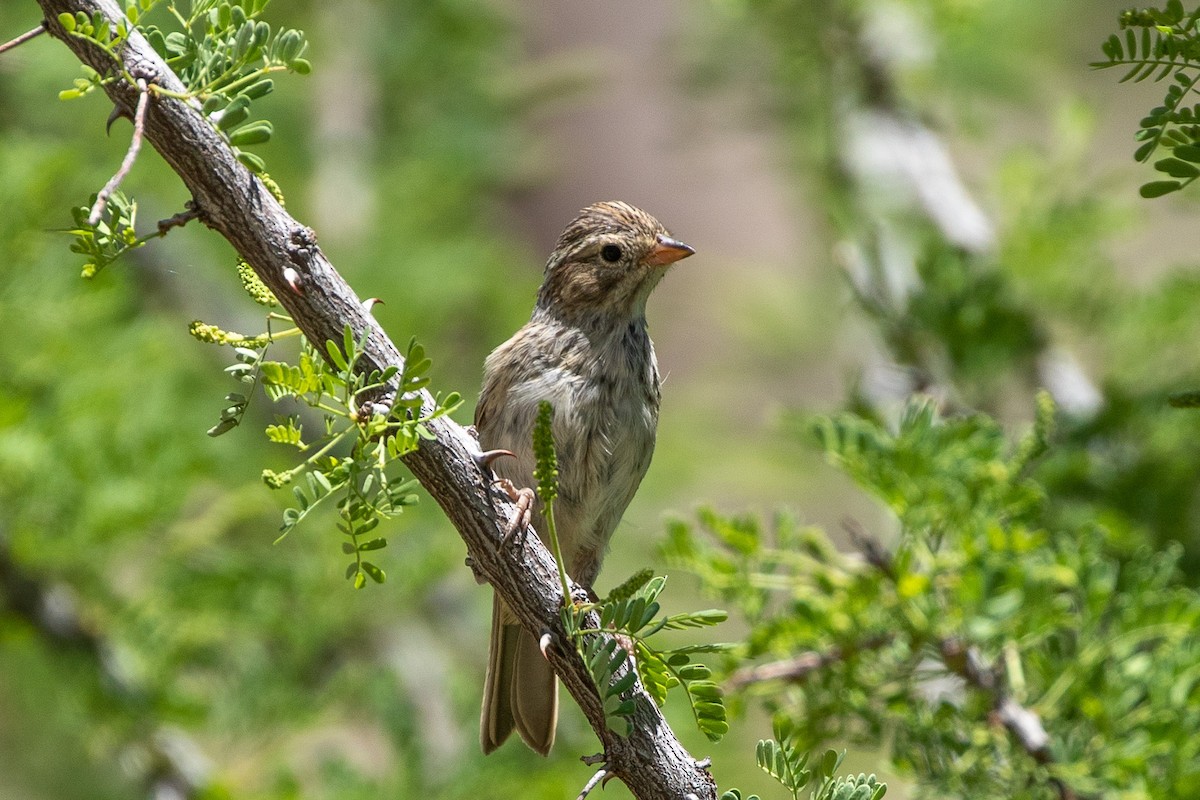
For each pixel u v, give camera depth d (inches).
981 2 543.8
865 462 322.0
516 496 221.0
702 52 592.4
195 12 206.7
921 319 408.5
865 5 549.0
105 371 467.2
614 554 579.8
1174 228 603.2
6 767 495.5
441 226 665.0
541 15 807.1
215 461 486.3
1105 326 418.0
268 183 208.8
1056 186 465.4
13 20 566.3
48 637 429.4
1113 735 289.9
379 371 203.9
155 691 431.8
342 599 484.1
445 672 502.3
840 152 546.0
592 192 800.3
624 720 210.7
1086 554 301.9
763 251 805.9
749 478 625.9
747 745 460.4
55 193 487.8
